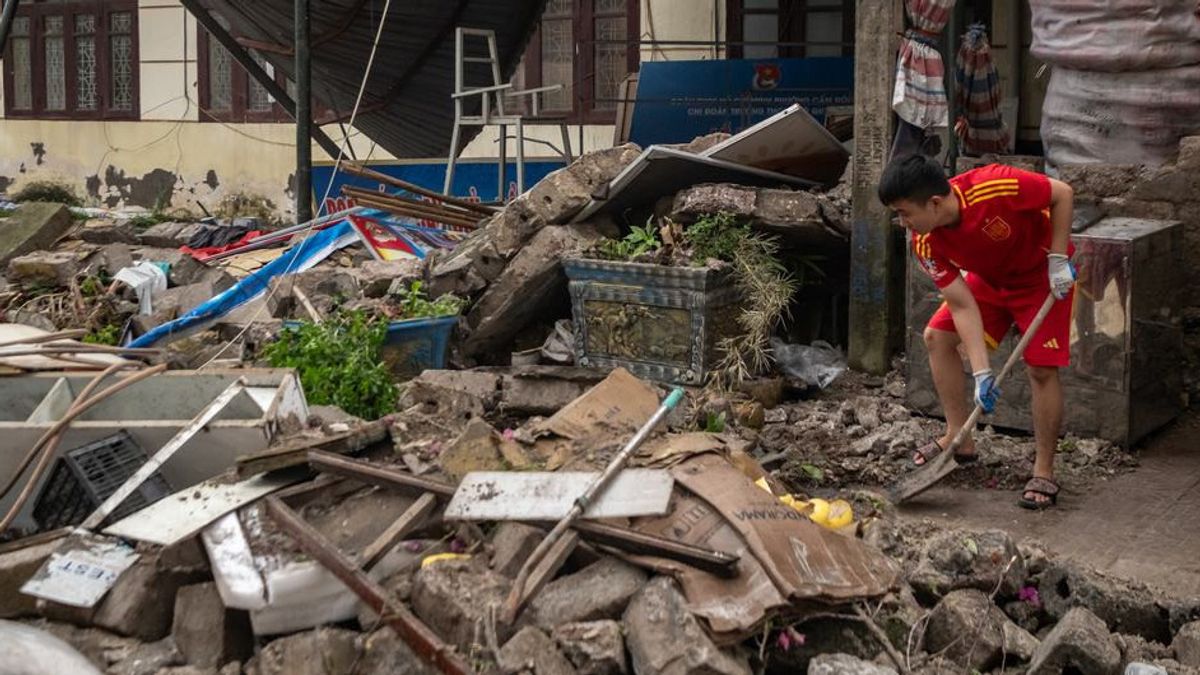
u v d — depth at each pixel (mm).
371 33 13844
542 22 15359
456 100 11852
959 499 6105
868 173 7574
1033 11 7934
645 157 7391
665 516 4543
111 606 4621
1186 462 6551
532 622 4301
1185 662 4363
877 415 7086
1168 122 7465
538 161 12820
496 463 5000
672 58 14562
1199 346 7359
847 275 8289
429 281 8008
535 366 7340
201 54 18734
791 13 13742
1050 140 7988
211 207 18891
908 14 7457
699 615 4113
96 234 10977
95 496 5203
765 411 7203
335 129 17578
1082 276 6562
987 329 6121
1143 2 7352
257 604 4344
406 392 6531
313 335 7055
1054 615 4770
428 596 4355
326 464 4902
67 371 6102
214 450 5285
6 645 4195
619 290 7449
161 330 8430
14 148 20594
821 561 4438
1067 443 6633
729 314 7414
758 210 7555
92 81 19859
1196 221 7301
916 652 4457
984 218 5586
